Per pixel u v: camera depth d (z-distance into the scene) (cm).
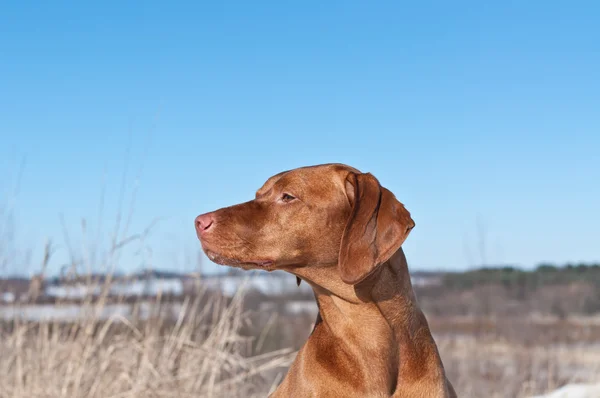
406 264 503
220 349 795
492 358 1192
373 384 480
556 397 873
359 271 463
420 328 499
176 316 879
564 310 1662
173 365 775
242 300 855
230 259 487
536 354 1220
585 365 1169
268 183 511
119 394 696
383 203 479
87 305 768
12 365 747
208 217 488
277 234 488
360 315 482
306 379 486
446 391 496
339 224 494
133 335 814
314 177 497
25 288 829
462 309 1662
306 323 1139
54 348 735
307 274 498
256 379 866
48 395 695
